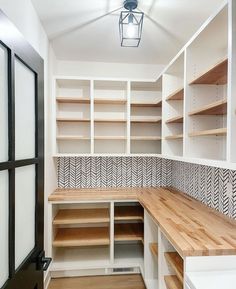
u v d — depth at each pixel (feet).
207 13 6.14
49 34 7.38
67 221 8.03
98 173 9.77
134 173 9.94
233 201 5.65
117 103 9.68
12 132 3.07
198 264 3.85
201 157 5.87
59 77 8.43
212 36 5.29
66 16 6.36
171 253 5.64
